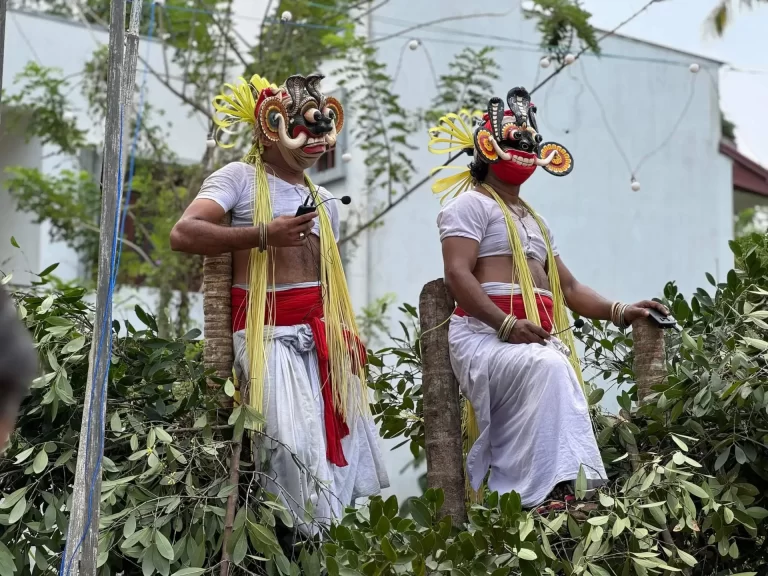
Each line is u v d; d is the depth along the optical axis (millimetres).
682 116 13125
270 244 4191
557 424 4168
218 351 4324
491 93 11234
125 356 4250
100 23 13781
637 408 4543
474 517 3734
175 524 3830
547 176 12398
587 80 12555
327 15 11492
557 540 4027
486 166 4793
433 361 4562
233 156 11578
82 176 12641
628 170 12781
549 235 4844
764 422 4332
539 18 12242
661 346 4664
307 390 4273
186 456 4043
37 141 12867
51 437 4109
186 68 11383
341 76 11977
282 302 4379
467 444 4781
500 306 4535
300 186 4621
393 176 11148
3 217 12844
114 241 3525
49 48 12828
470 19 12086
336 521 3992
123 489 3865
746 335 4664
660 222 12930
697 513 4340
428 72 11953
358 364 4504
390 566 3596
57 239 12617
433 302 4605
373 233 11656
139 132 12242
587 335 5219
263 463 4148
